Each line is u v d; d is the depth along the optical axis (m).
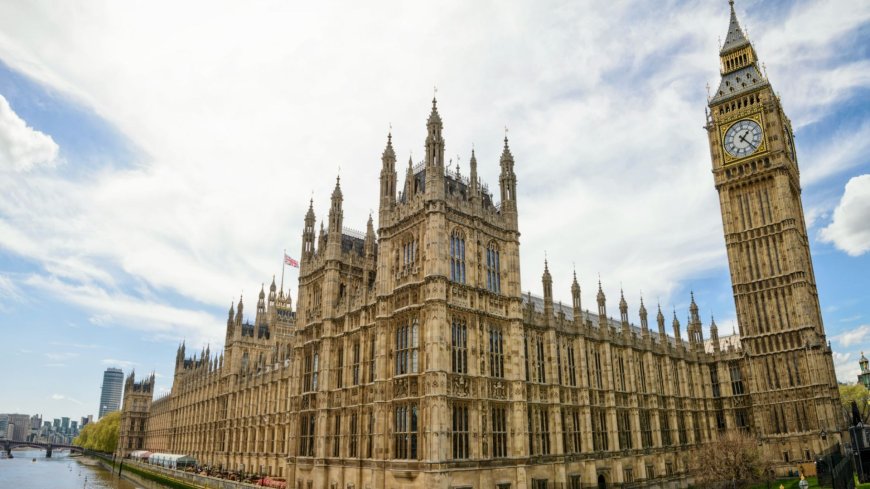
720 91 100.50
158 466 129.25
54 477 150.88
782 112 98.12
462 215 57.44
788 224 88.69
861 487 52.25
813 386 81.56
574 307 69.94
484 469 51.50
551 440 60.22
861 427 59.69
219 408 129.25
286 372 97.81
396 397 54.09
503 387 56.03
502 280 60.00
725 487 65.94
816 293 96.19
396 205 61.44
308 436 67.50
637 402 74.81
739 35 101.19
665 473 75.88
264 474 98.75
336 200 72.38
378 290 59.16
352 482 58.91
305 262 76.56
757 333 89.06
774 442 83.62
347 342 64.69
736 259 93.31
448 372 51.12
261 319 136.88
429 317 51.97
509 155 64.12
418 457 50.00
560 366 65.19
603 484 66.06
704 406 89.62
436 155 56.59
